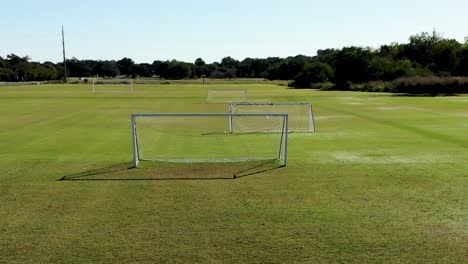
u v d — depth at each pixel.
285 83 101.19
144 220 8.44
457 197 9.86
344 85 71.38
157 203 9.49
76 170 12.71
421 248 7.11
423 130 21.17
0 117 28.00
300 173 12.21
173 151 16.06
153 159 14.38
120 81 109.88
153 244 7.31
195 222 8.32
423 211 8.91
